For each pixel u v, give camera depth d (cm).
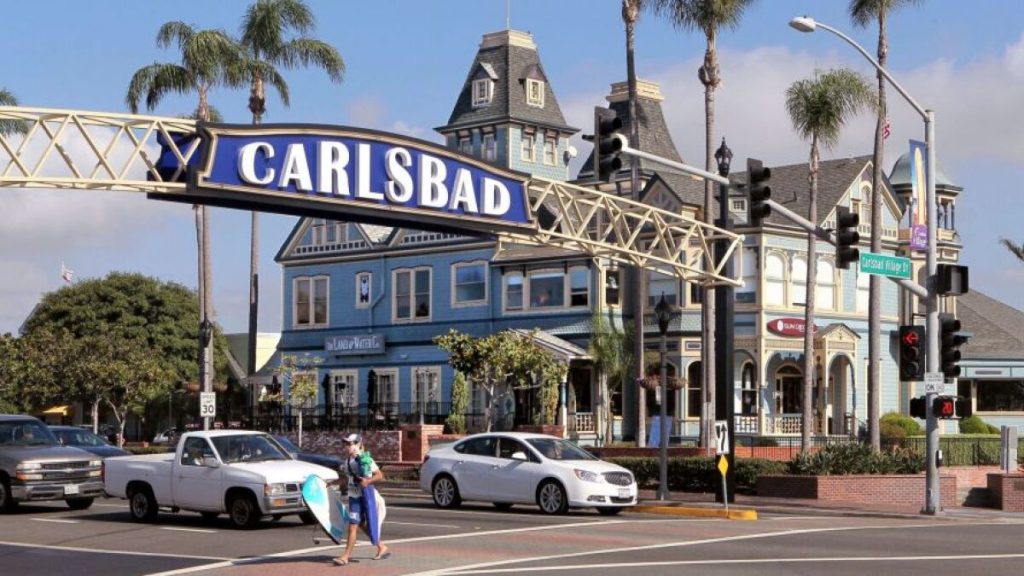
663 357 3400
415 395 6078
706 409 4516
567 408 5475
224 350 7825
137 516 2605
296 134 2906
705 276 3544
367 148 3036
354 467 1900
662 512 3050
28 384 6256
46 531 2434
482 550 2070
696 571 1805
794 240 5609
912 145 3170
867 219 5959
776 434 5394
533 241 3522
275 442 2614
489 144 6431
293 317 6600
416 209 3130
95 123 2673
